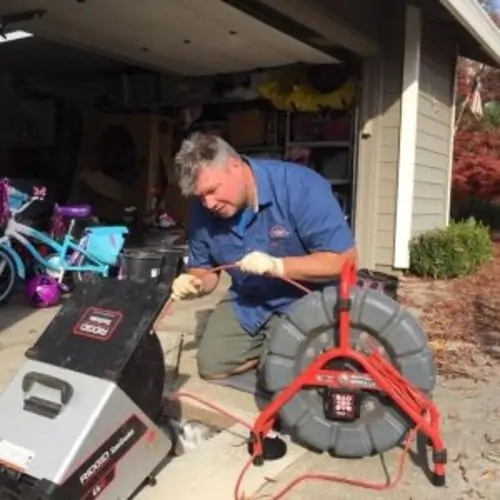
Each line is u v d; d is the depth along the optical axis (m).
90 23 5.59
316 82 7.04
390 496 2.22
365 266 7.07
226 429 2.68
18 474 1.79
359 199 7.00
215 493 2.19
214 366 3.13
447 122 8.27
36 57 7.98
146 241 7.15
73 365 1.98
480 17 6.61
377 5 6.57
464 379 3.50
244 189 2.56
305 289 2.56
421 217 7.45
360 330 2.41
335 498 2.20
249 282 2.90
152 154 8.00
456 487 2.28
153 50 6.55
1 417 1.96
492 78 14.28
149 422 2.07
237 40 6.07
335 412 2.39
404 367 2.38
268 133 7.77
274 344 2.46
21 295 5.44
